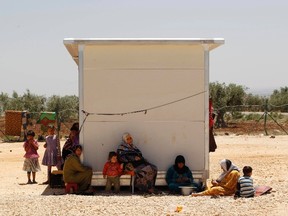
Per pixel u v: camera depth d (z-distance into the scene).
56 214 11.09
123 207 11.66
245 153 23.45
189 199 12.59
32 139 16.69
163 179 14.45
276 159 21.28
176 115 14.47
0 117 49.56
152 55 14.38
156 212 11.15
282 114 48.91
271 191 13.34
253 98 54.12
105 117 14.43
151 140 14.47
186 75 14.42
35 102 52.03
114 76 14.38
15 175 18.30
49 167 16.16
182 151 14.51
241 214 10.82
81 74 14.33
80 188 14.19
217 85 46.81
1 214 11.20
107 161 14.30
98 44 14.19
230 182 13.23
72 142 15.84
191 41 14.14
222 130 36.19
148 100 14.45
